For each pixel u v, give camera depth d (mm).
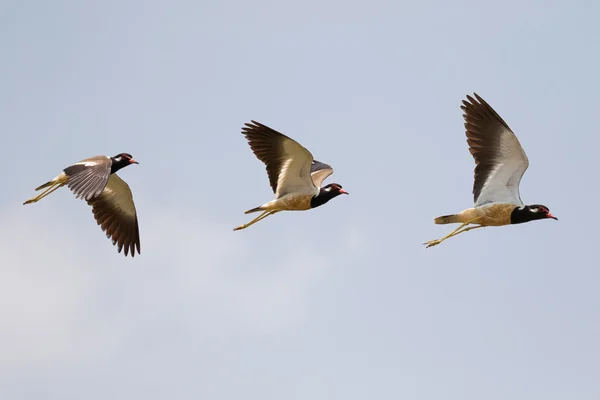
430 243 22078
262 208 22609
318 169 25094
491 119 20625
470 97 20812
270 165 22375
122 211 23953
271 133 21953
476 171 20938
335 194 22938
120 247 23812
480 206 21031
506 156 20672
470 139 20938
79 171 21266
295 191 22641
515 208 20766
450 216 21422
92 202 23891
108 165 21312
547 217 20828
